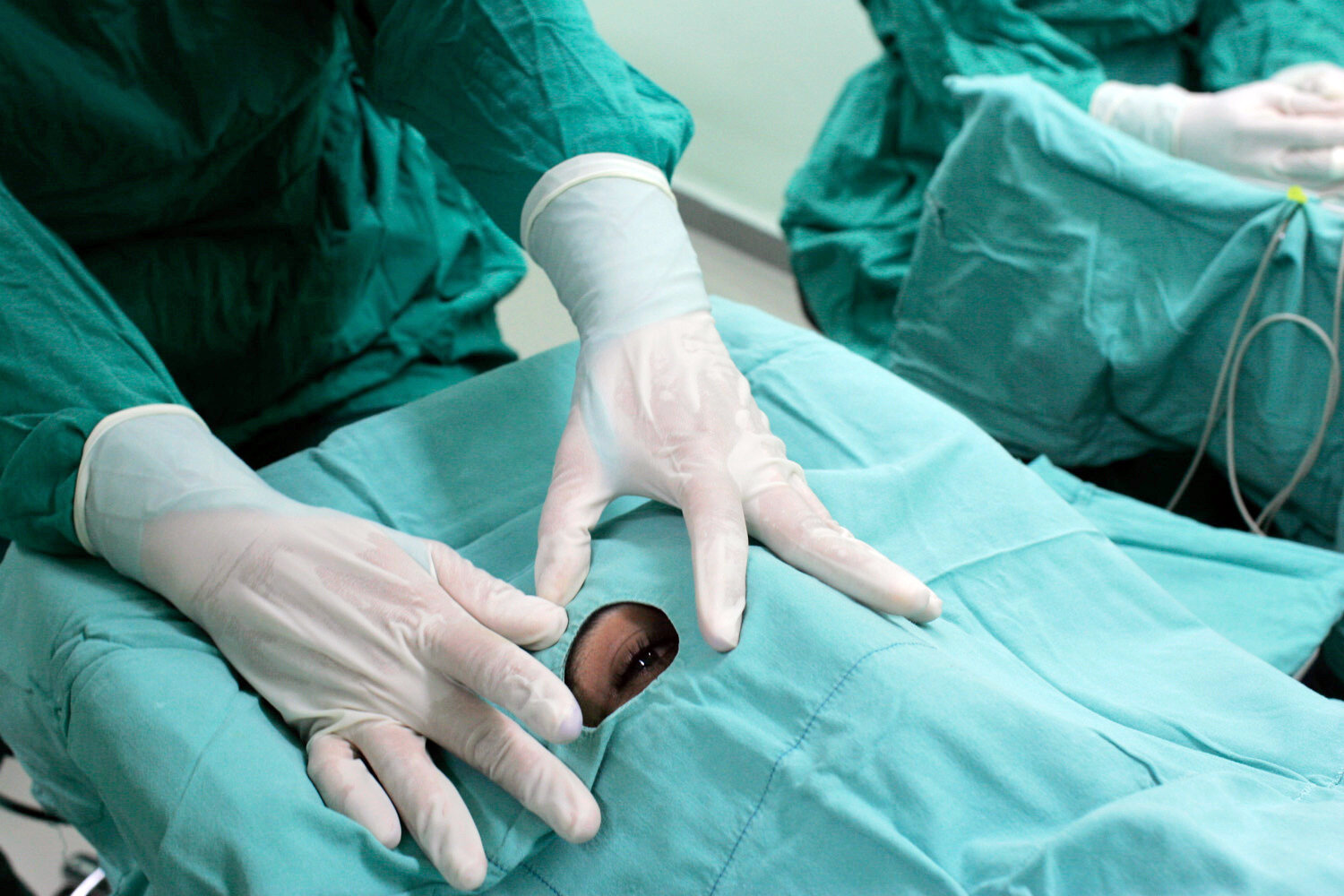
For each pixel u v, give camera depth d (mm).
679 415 896
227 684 783
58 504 847
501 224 1095
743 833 655
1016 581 884
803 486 885
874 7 1955
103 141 1107
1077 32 1878
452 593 817
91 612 814
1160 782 638
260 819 665
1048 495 966
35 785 966
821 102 3006
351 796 708
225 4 1103
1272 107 1580
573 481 911
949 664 686
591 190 993
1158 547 1188
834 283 2018
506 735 718
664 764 692
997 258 1562
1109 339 1476
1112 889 564
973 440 997
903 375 1765
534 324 2523
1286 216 1307
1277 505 1423
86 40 1059
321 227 1354
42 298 897
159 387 921
